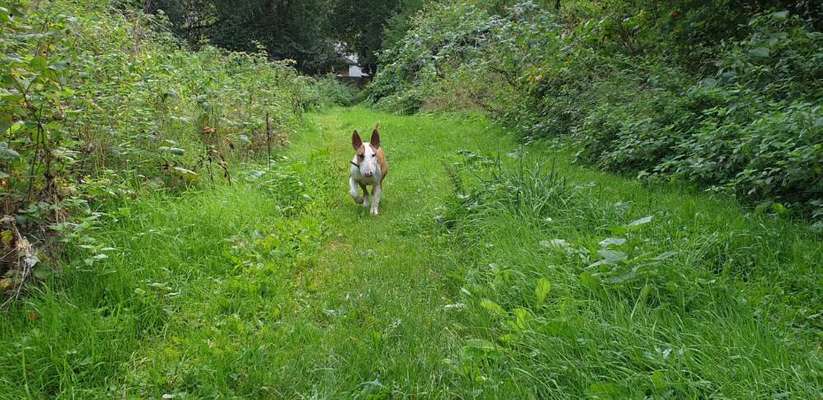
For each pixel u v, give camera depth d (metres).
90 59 5.46
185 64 8.95
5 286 3.12
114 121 5.41
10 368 2.64
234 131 8.30
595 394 2.37
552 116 10.03
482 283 3.87
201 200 5.36
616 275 3.29
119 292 3.39
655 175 6.11
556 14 11.98
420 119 16.80
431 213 5.70
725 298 3.10
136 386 2.67
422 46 21.17
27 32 4.40
